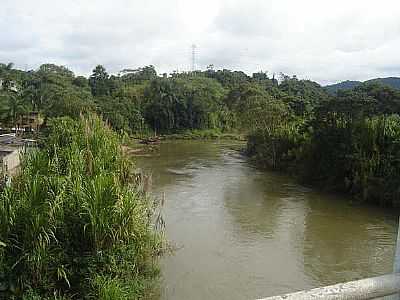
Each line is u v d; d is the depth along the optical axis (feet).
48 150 44.01
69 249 28.35
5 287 25.27
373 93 100.07
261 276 39.40
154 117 207.72
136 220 31.42
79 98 159.74
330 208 66.13
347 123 78.23
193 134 202.28
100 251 28.68
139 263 32.76
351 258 44.98
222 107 228.84
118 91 232.12
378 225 57.57
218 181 86.22
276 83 315.78
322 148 81.61
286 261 43.45
